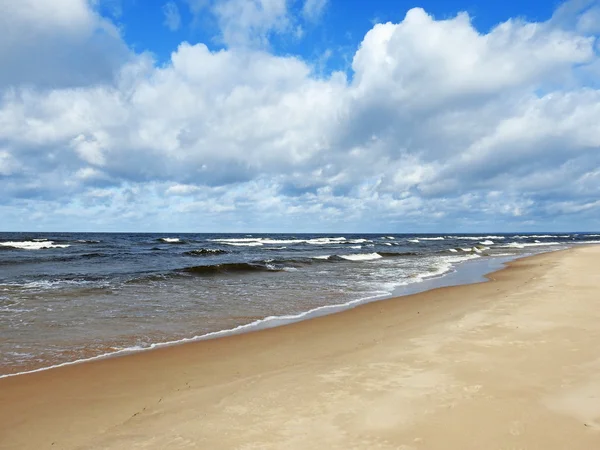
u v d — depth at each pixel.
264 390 4.96
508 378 4.88
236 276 18.77
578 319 7.96
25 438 3.97
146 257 29.50
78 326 8.85
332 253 37.53
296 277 18.58
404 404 4.30
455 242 71.12
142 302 11.78
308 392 4.80
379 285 15.95
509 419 3.84
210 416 4.29
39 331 8.39
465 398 4.36
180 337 8.08
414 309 10.72
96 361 6.55
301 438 3.70
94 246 44.41
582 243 69.94
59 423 4.31
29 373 5.96
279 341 7.76
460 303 11.21
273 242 65.06
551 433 3.55
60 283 15.19
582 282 13.90
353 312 10.58
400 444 3.49
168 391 5.23
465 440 3.51
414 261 28.69
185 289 14.47
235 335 8.25
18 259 25.80
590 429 3.59
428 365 5.55
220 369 6.14
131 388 5.36
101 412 4.58
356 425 3.89
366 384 4.95
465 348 6.28
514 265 24.36
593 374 4.90
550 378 4.83
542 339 6.56
